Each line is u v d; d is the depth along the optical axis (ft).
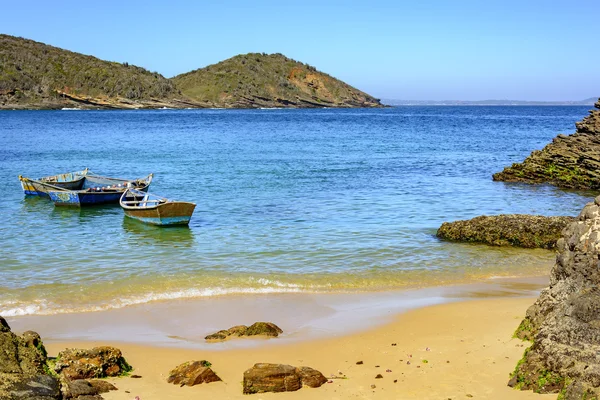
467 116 604.49
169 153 192.65
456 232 75.00
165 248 72.02
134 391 33.40
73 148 208.85
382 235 77.25
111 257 67.87
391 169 150.61
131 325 46.29
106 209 101.35
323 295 54.39
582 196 113.50
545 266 64.54
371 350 40.60
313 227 82.07
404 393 33.19
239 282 57.82
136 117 512.22
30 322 46.85
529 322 40.16
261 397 32.96
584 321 32.91
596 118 133.08
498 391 32.71
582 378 29.53
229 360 38.93
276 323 46.93
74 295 53.72
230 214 92.17
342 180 129.70
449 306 50.70
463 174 142.82
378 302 52.34
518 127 374.22
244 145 227.20
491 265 64.59
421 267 63.72
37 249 71.72
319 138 268.41
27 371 31.04
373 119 506.07
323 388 34.19
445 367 36.76
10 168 153.17
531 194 114.73
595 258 35.63
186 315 48.78
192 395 33.14
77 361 34.94
